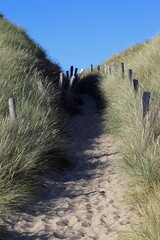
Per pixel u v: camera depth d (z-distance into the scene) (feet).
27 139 27.86
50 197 24.63
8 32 64.69
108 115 41.09
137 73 50.80
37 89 40.24
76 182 27.32
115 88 50.26
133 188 22.52
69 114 50.55
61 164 29.78
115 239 18.78
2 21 73.36
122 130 33.40
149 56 54.29
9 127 27.25
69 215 22.18
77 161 31.68
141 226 17.46
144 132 26.63
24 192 23.49
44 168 27.84
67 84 63.21
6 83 37.70
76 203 23.86
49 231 20.36
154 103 32.22
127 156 25.45
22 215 21.81
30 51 56.24
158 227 16.55
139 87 39.14
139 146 25.38
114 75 55.06
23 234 19.93
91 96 67.26
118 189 24.97
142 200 21.22
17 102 33.37
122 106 38.42
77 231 20.38
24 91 38.65
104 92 55.57
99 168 29.73
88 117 50.37
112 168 29.04
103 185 26.32
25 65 47.96
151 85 40.34
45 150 29.04
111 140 37.19
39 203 23.53
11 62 45.11
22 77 41.16
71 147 35.12
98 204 23.34
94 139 38.52
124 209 22.04
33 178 25.72
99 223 20.89
